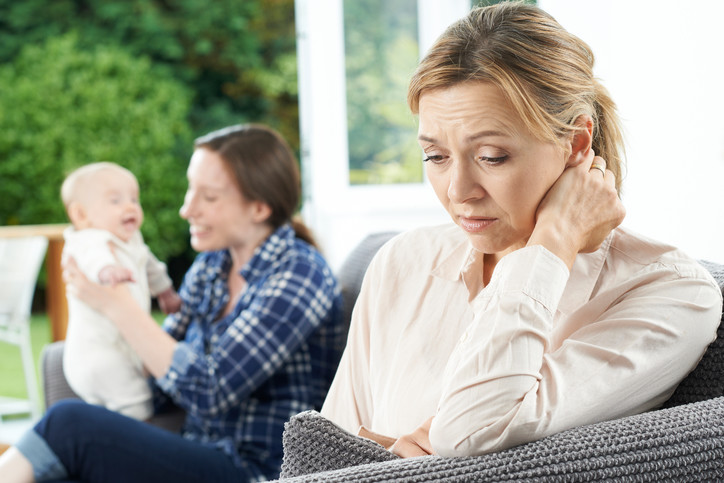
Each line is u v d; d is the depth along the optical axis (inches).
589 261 40.6
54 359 85.5
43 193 265.1
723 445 35.6
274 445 71.2
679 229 87.0
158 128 270.7
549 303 36.7
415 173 153.3
